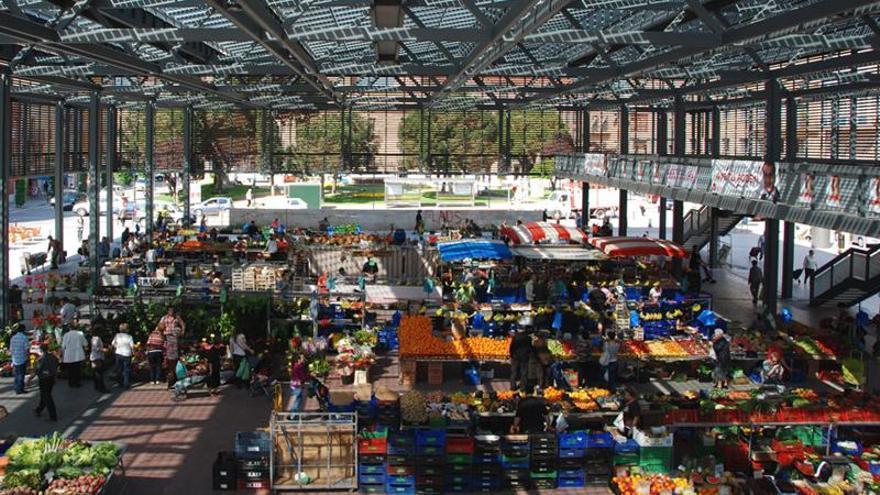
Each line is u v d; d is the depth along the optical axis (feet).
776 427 50.16
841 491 44.52
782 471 47.16
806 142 108.78
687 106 127.85
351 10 63.57
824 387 67.05
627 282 88.63
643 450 47.52
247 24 44.93
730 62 84.94
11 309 81.92
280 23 49.29
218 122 155.74
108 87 103.40
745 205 73.00
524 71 75.72
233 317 72.23
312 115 158.20
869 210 54.39
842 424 49.32
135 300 76.95
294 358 67.56
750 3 58.18
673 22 56.80
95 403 60.59
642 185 103.30
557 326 72.49
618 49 83.92
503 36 47.34
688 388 64.49
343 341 69.72
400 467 46.42
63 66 77.10
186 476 47.75
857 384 66.74
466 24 72.08
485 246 91.04
